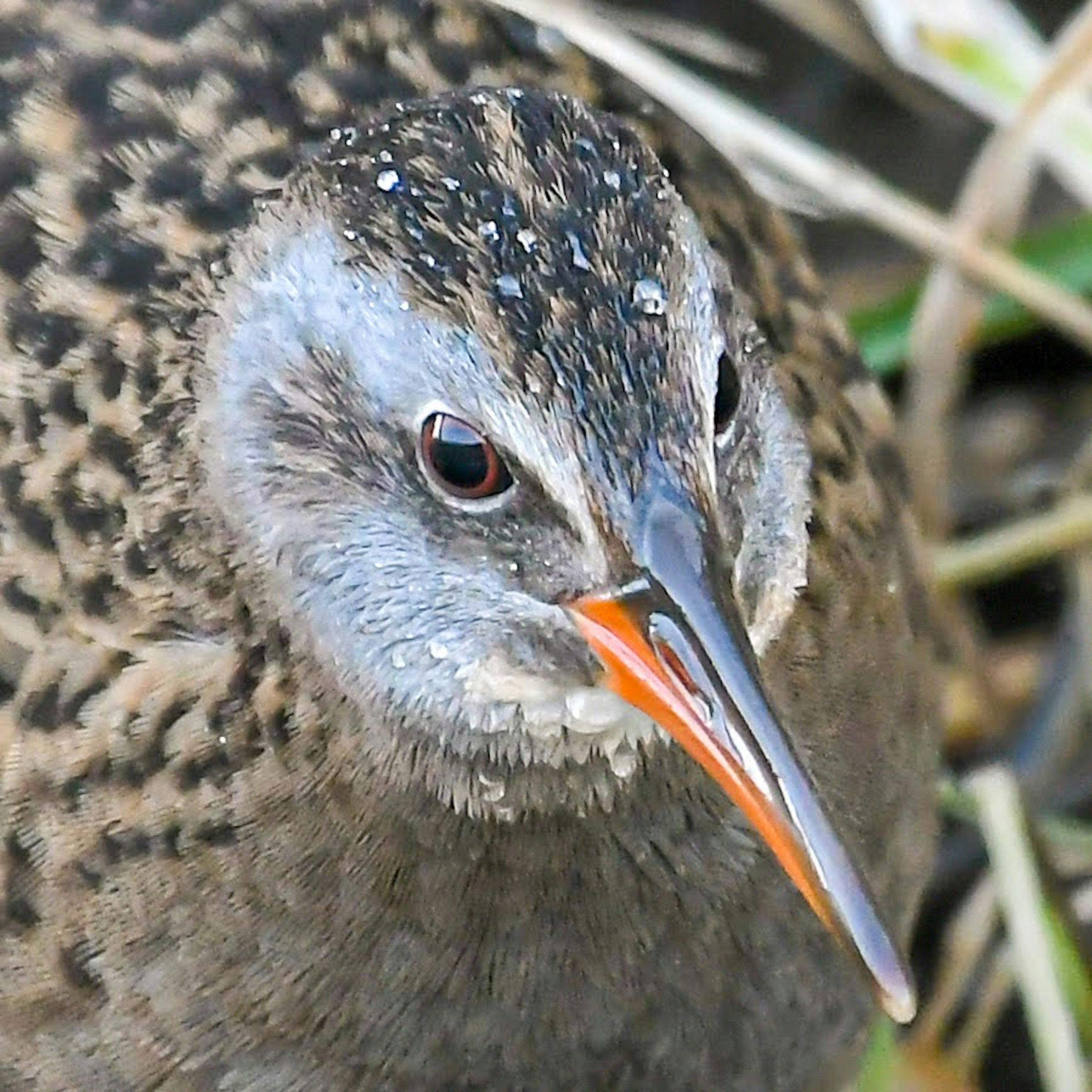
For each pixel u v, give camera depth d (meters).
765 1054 1.90
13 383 1.89
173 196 1.89
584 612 1.86
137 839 1.88
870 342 1.97
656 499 1.86
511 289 1.85
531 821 1.88
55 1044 1.89
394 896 1.88
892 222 1.96
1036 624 1.99
